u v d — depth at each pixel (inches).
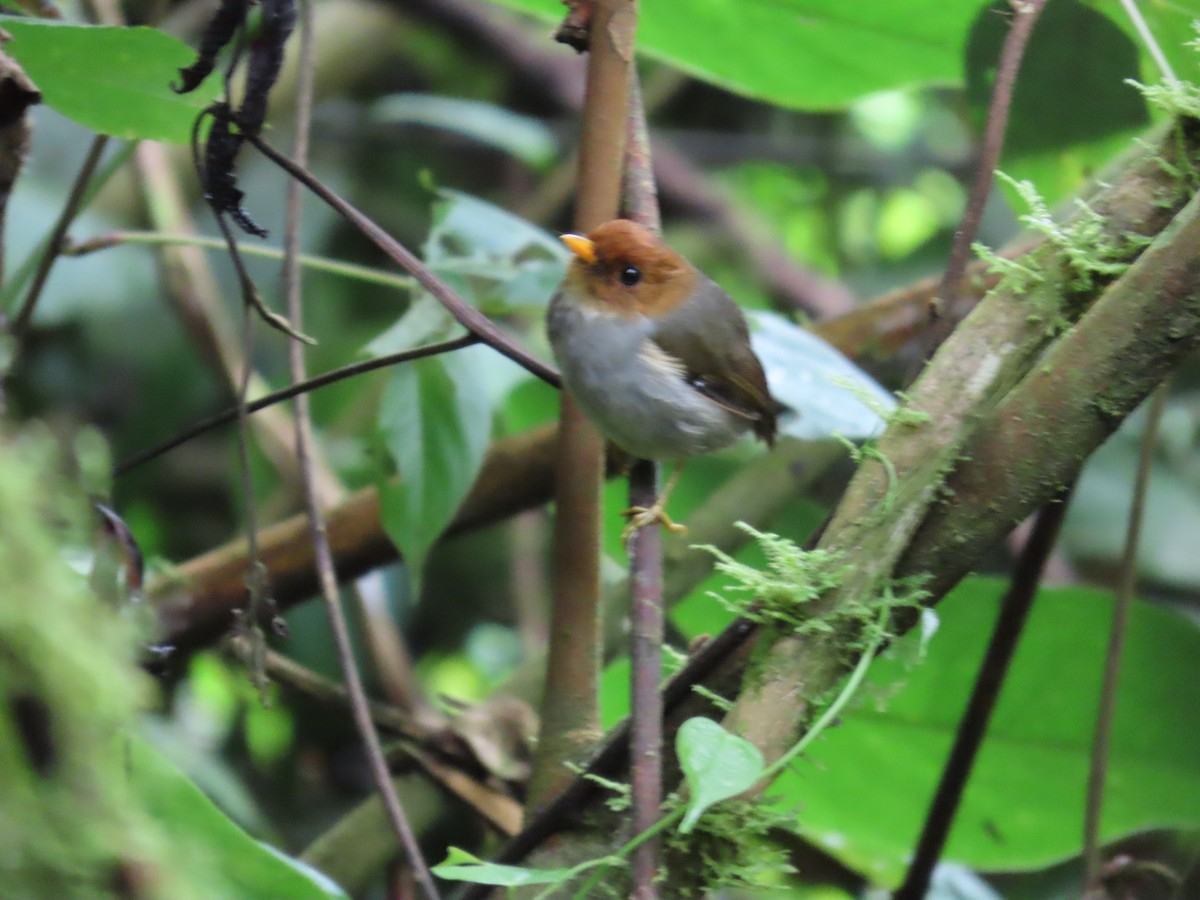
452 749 265.9
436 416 241.9
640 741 160.1
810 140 605.3
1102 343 168.2
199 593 268.5
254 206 459.5
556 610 216.2
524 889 180.7
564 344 270.7
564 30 231.5
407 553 240.1
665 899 158.9
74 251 238.5
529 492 287.7
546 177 540.4
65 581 93.8
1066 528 401.1
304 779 378.3
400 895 274.7
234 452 375.2
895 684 166.6
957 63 332.2
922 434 169.5
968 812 297.7
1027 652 282.2
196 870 102.3
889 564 166.6
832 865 345.1
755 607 170.6
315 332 451.8
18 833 89.4
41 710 89.5
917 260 537.6
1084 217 180.2
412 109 455.5
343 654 209.0
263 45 184.4
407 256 195.6
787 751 162.6
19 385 409.4
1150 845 309.6
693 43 342.6
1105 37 277.4
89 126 221.3
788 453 304.0
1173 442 421.1
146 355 414.9
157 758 164.1
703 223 551.5
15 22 186.4
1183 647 277.9
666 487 283.6
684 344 268.2
